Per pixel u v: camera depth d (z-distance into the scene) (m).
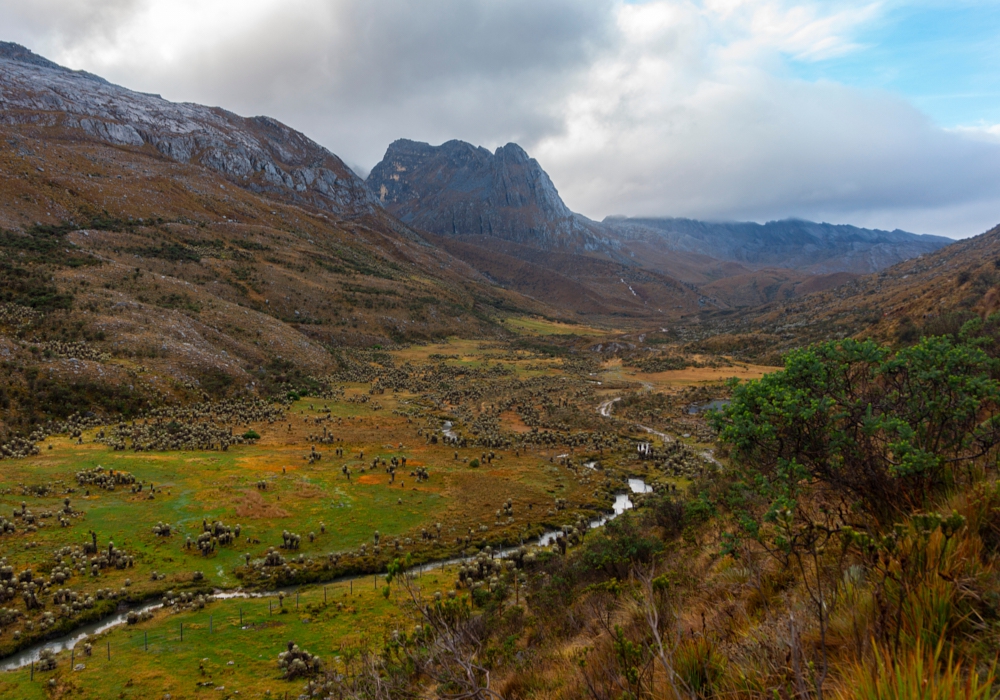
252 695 18.73
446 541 34.84
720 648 4.67
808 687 3.28
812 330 131.25
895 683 2.87
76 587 27.00
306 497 41.50
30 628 23.11
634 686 4.72
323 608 25.61
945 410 6.31
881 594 3.93
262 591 28.11
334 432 65.12
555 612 15.28
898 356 6.95
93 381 63.62
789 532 5.48
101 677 20.05
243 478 45.09
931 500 5.82
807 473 6.79
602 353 158.50
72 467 44.78
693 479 47.81
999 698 2.61
